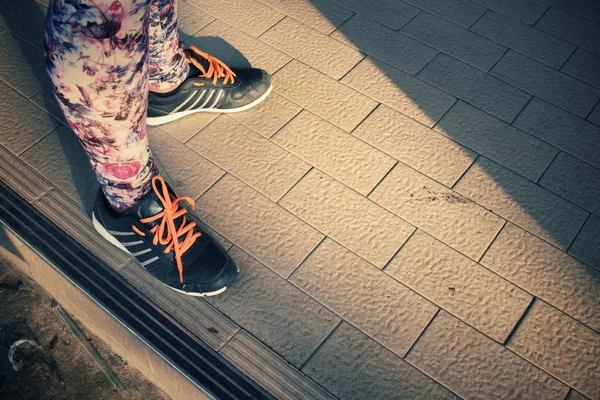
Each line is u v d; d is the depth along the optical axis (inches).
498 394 55.4
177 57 67.2
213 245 60.9
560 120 77.8
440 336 58.7
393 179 70.6
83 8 36.9
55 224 65.1
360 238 65.2
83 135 46.8
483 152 73.8
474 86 81.1
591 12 92.4
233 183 69.3
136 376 65.1
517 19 90.7
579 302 61.7
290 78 80.6
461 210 68.2
